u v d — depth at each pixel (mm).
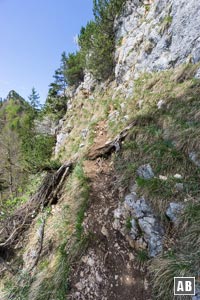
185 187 3596
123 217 3775
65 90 21281
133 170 4422
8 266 4184
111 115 8125
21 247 4828
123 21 11602
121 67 10055
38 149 16281
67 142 11867
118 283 3043
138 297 2824
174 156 4133
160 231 3305
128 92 8328
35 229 5012
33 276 3670
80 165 5805
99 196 4453
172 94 5875
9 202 7465
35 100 31828
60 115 19984
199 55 6074
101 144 6473
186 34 6695
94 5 12586
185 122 4789
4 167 14969
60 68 22312
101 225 3830
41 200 5711
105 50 11828
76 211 4324
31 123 24922
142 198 3773
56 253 3764
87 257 3418
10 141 21781
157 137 4855
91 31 13570
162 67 7336
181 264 2766
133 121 6008
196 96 5270
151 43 8242
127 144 5258
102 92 11961
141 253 3217
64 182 5793
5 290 3707
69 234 3924
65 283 3180
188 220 3170
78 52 18891
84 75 17109
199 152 3977
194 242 2941
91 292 3041
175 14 7402
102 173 5160
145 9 10133
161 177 3957
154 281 2828
